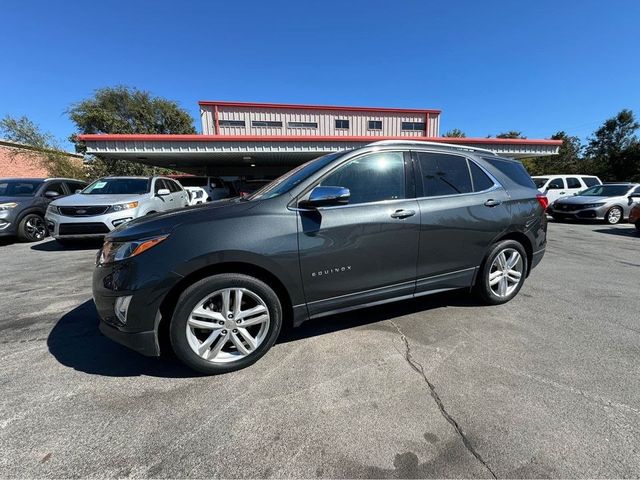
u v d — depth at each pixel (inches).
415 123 928.9
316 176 103.6
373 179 111.1
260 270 97.1
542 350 104.9
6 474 61.5
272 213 96.3
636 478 59.7
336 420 75.3
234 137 487.5
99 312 92.1
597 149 1718.8
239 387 88.0
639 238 333.7
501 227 133.0
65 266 220.4
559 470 61.6
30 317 135.0
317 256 99.8
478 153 137.6
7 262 232.5
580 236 346.0
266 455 66.1
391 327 121.8
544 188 556.1
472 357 101.0
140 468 63.2
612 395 82.7
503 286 140.5
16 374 94.5
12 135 684.7
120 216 259.4
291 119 860.0
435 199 119.9
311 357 102.0
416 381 89.4
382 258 109.9
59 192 359.9
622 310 137.0
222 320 92.8
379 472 61.9
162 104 1102.4
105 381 91.0
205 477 61.4
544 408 78.0
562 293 157.8
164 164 727.1
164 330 103.0
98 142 462.6
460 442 68.4
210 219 92.0
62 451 67.0
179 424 74.6
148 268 85.7
